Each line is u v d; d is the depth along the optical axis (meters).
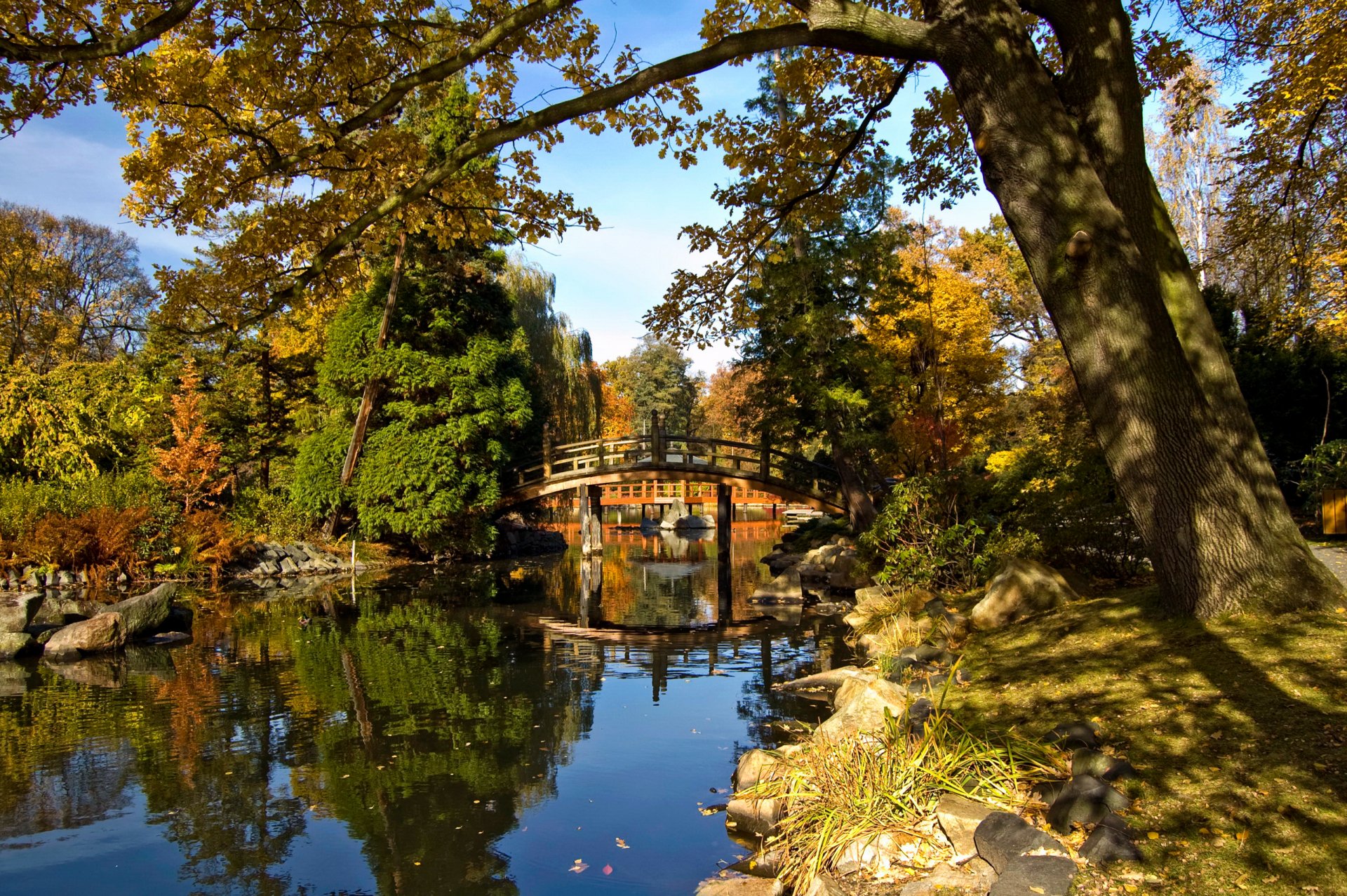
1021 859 3.42
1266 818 3.35
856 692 6.93
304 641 11.69
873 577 14.22
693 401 62.69
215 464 19.33
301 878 4.56
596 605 15.72
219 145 6.28
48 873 4.63
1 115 5.28
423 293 20.67
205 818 5.39
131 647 11.14
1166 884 3.10
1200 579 5.29
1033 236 5.31
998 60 5.26
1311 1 9.68
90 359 32.69
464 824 5.27
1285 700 4.16
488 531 22.64
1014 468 11.10
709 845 4.92
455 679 9.34
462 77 18.66
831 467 22.36
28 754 6.66
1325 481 11.58
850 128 9.30
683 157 7.64
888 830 4.04
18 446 17.47
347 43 6.35
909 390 19.64
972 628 7.97
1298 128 11.23
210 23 5.95
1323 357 13.38
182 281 6.34
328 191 6.67
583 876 4.53
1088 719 4.63
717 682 9.10
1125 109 5.71
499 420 20.86
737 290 9.85
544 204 6.98
